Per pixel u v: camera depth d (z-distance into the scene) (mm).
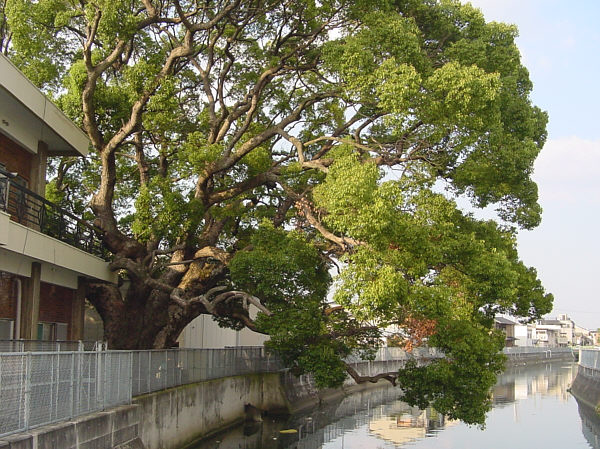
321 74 23609
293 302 22625
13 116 17797
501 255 20625
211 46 24734
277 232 23078
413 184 19812
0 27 24656
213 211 24172
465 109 17344
